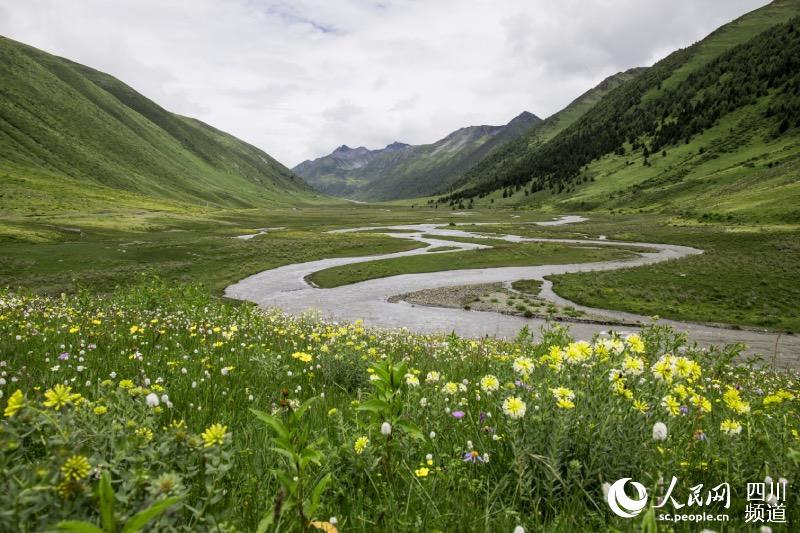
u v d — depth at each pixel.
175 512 1.96
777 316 36.75
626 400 3.43
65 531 1.37
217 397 4.89
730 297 43.22
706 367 6.60
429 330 32.50
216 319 12.16
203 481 2.59
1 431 2.15
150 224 114.25
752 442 3.59
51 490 1.76
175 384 5.21
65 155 193.88
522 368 4.14
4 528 1.62
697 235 95.56
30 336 8.11
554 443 3.02
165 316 12.98
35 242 73.38
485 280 57.47
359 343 9.37
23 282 44.53
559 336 5.77
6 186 133.12
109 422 2.79
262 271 63.00
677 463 3.11
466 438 3.92
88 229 94.25
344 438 3.50
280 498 2.11
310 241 96.88
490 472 3.34
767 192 125.56
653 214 163.38
